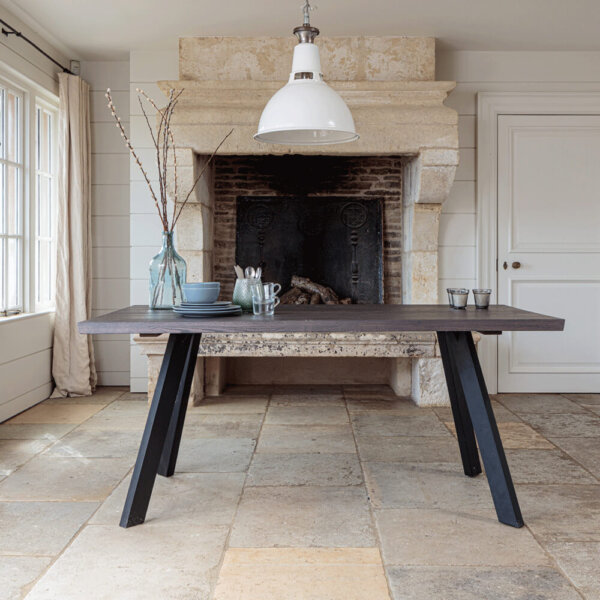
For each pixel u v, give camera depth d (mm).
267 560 2236
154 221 4961
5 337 4156
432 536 2432
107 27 4383
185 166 4355
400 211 5180
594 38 4637
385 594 2002
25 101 4457
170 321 2475
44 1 3930
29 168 4496
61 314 4910
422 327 2500
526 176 4988
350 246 5164
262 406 4672
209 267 4977
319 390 5207
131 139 4926
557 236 5023
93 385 5137
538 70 4918
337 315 2771
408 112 4324
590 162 4992
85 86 5004
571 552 2291
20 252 4496
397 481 3061
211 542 2383
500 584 2061
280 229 5184
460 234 5000
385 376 5410
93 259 5227
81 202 4914
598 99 4926
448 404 4656
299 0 3891
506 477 2551
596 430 3986
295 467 3279
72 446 3633
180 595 1997
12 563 2211
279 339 4516
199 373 4805
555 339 5066
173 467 3148
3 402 4164
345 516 2629
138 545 2359
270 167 5168
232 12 4098
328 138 2967
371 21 4238
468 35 4531
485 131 4938
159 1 3924
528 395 5012
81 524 2551
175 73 4902
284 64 4523
